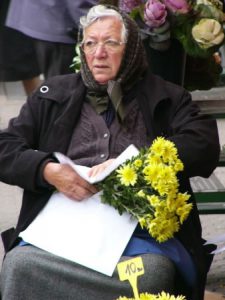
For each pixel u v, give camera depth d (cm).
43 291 805
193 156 840
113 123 878
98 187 831
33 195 864
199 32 1045
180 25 1052
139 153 819
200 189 1123
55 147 880
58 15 1219
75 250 811
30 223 848
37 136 897
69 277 800
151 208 807
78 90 891
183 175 845
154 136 870
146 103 879
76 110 884
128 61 876
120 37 868
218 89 1168
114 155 868
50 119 891
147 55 1071
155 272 796
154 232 801
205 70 1134
